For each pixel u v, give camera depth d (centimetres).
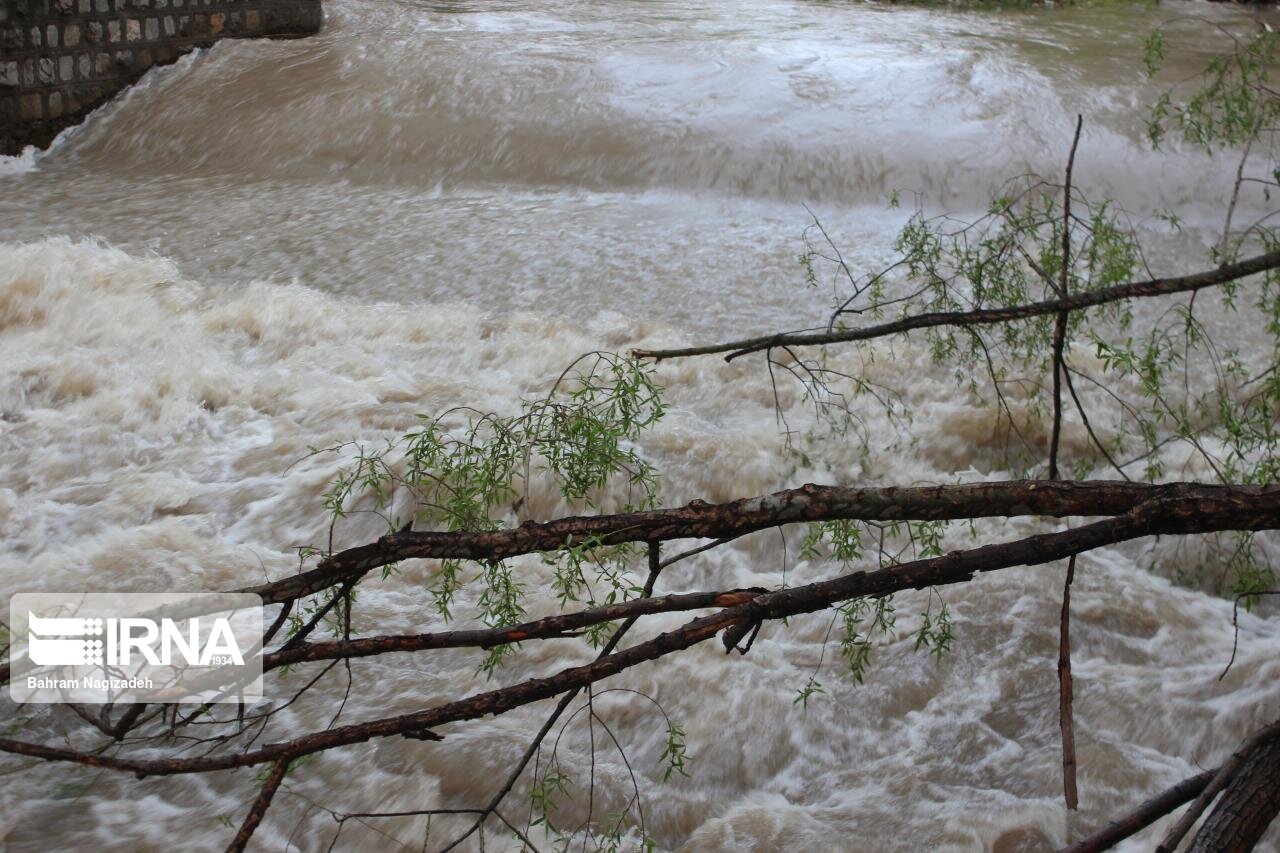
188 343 693
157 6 1092
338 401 635
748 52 1063
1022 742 427
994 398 613
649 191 904
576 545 222
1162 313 707
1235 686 439
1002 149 891
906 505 216
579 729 427
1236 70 964
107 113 1063
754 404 625
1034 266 410
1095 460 576
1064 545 208
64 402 646
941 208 864
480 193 916
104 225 859
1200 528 203
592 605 293
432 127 974
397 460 568
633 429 588
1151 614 483
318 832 387
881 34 1141
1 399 643
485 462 288
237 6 1141
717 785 415
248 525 550
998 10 1259
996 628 474
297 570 516
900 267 777
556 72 1033
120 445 609
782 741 427
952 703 443
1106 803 398
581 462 284
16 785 397
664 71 1026
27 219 871
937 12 1254
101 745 411
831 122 935
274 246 821
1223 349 665
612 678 446
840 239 823
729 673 448
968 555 210
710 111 959
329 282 766
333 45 1136
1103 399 613
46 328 712
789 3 1309
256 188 936
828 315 718
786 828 396
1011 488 214
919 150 899
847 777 418
